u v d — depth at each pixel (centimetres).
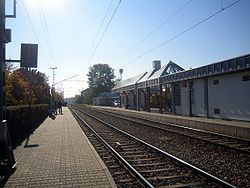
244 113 2586
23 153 1242
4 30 943
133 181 855
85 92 16212
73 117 3994
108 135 2005
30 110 2175
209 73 2925
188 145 1486
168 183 818
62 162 1050
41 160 1091
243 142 1520
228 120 2605
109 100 10938
